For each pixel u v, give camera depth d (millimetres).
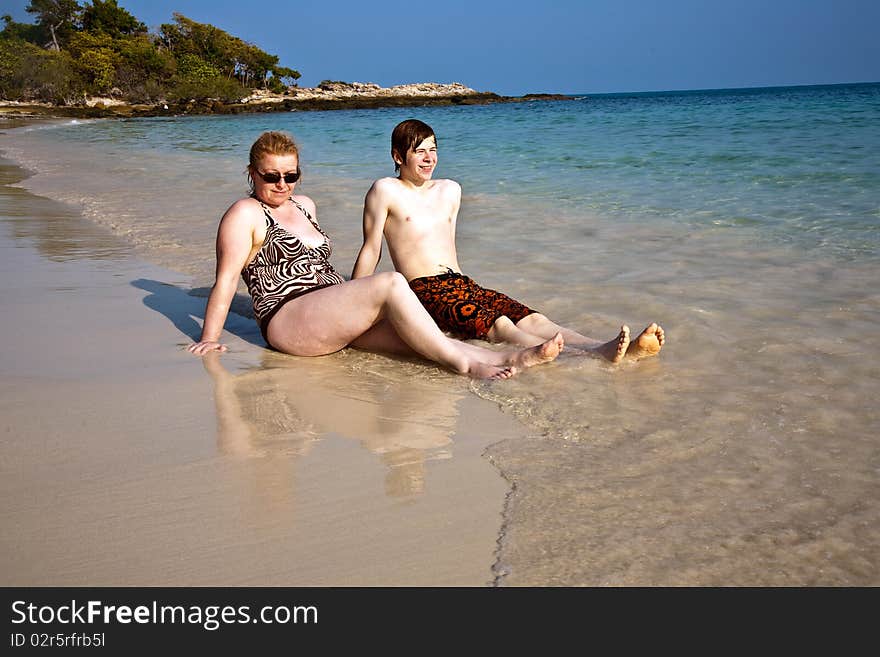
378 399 3430
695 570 2135
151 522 2354
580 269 5633
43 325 4508
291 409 3297
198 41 86062
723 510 2432
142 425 3090
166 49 83125
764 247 6125
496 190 9945
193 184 11578
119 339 4285
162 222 8070
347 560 2178
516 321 4270
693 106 42969
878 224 6719
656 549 2229
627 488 2574
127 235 7355
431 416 3229
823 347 3885
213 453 2838
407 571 2137
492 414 3250
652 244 6395
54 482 2600
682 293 4926
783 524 2348
